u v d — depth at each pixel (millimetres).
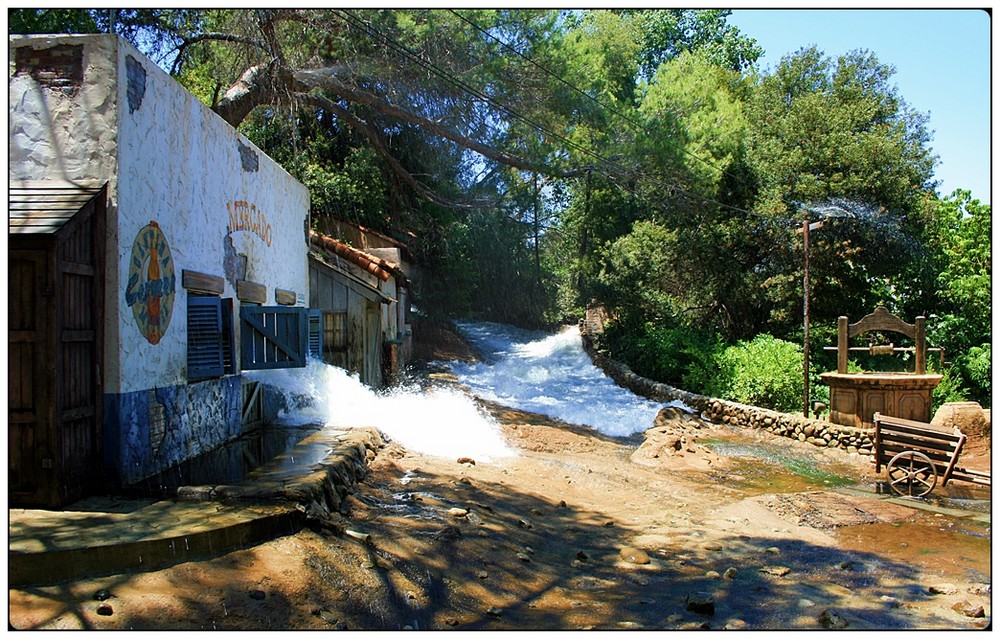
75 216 6258
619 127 19281
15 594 4586
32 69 6941
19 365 6094
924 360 14594
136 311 7254
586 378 23984
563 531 8367
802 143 22734
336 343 15672
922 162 22000
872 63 24484
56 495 6102
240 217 10547
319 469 7473
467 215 30516
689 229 23562
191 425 8570
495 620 5508
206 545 5402
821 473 12508
